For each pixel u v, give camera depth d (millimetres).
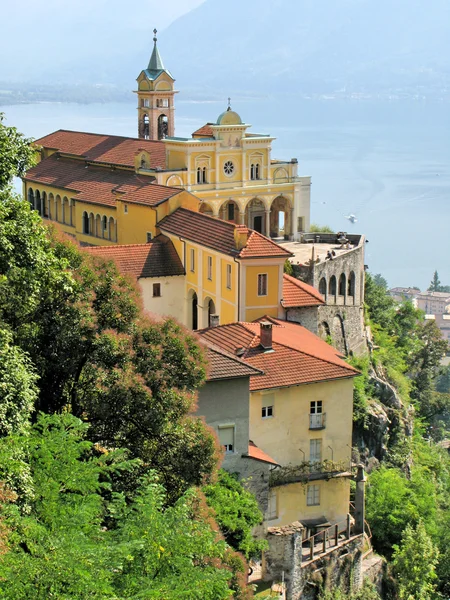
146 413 50438
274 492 68000
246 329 73188
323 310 106000
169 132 148625
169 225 101062
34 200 140750
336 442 71250
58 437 41281
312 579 64688
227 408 62156
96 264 54719
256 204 131125
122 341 51562
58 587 32844
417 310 153125
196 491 46406
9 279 48500
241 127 126062
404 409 104500
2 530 34188
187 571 36312
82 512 37125
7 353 44469
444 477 107000
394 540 79562
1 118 52906
